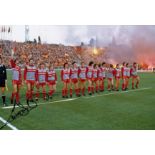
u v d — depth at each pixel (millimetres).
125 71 18672
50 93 14680
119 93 16922
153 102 13805
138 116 10781
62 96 15258
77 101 13859
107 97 15250
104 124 9602
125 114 11094
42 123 9672
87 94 16359
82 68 15867
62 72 15016
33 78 13578
